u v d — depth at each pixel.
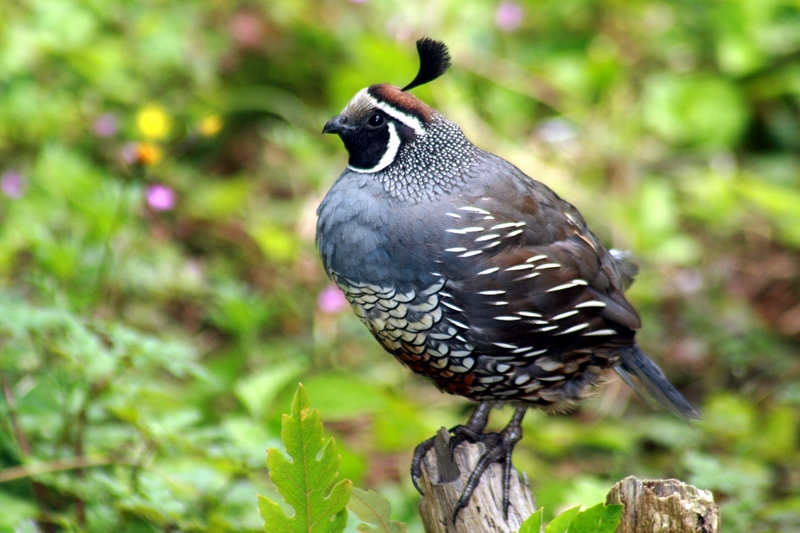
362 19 12.93
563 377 6.87
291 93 13.00
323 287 11.01
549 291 6.55
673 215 12.10
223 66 12.84
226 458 6.91
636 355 7.16
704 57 13.42
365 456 9.53
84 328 7.18
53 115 11.54
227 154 12.73
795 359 10.97
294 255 11.05
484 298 6.40
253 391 8.07
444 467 5.80
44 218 9.99
